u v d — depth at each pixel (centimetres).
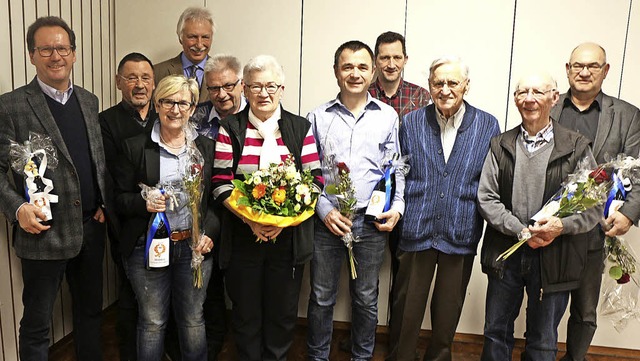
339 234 247
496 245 238
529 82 220
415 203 253
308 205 228
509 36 306
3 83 250
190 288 235
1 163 220
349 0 318
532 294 234
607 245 253
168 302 238
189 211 225
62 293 303
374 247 258
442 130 250
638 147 248
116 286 359
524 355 257
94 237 247
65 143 230
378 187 253
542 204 225
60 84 229
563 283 226
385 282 321
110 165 238
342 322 332
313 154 245
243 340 248
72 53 227
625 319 266
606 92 302
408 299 262
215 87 272
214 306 286
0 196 216
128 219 230
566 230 217
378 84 301
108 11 339
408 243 256
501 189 235
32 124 222
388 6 315
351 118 254
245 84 236
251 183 222
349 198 242
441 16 311
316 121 259
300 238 239
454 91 233
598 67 244
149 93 271
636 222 241
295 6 324
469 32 309
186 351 240
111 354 291
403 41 293
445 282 256
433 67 240
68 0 296
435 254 256
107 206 244
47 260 226
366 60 246
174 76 223
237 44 333
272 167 224
